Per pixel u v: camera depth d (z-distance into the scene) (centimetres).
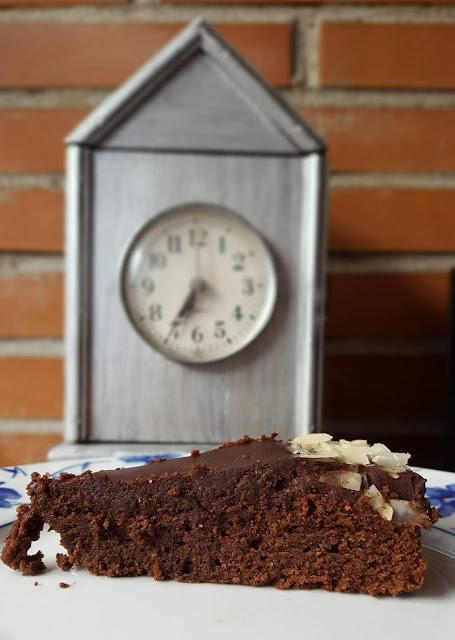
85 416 65
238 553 54
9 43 77
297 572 54
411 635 48
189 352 65
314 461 54
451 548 55
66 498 55
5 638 47
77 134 64
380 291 78
